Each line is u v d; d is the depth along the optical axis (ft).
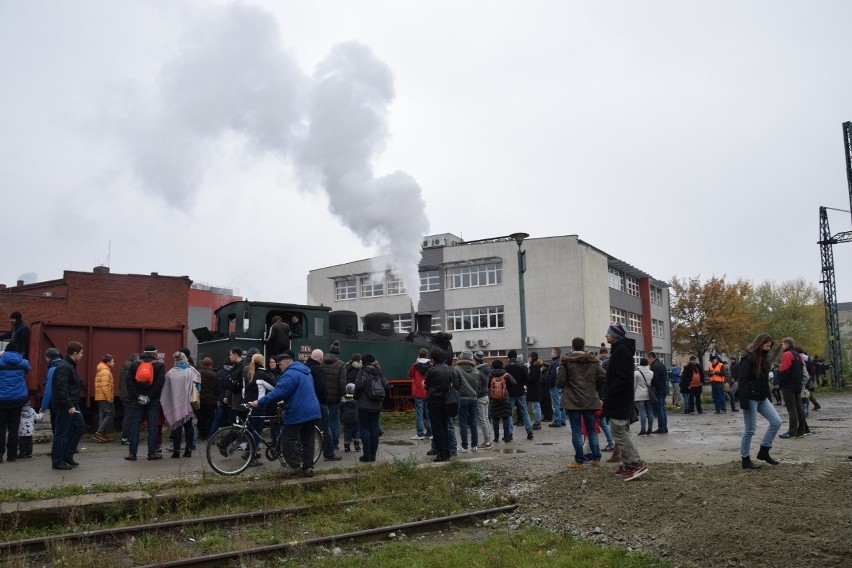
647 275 180.45
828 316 138.31
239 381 38.37
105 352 56.29
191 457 38.99
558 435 51.21
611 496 28.27
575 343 34.17
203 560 21.57
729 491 26.40
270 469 34.35
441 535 26.73
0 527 23.89
